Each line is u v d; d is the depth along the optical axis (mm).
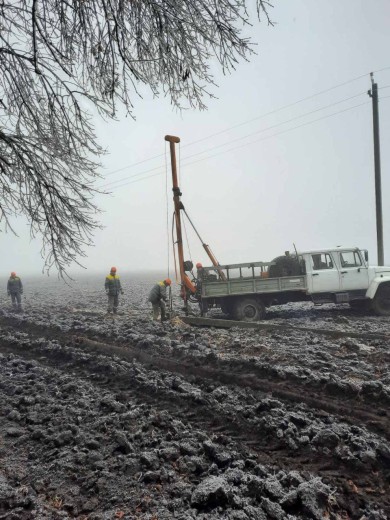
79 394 6156
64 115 4477
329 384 5875
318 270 14289
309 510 3086
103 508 3262
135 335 10172
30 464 4047
